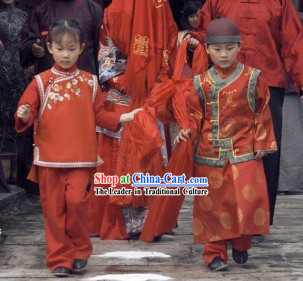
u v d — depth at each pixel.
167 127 7.12
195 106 6.00
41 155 5.76
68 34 5.71
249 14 6.88
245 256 6.07
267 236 7.03
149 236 6.60
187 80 6.61
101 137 6.96
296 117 9.58
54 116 5.75
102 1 11.23
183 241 6.88
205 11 7.02
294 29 6.83
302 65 6.75
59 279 5.66
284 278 5.71
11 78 8.72
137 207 6.92
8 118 8.80
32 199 9.03
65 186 5.77
